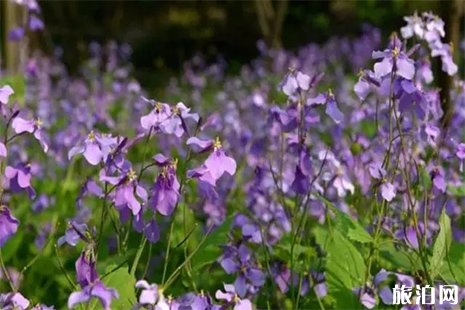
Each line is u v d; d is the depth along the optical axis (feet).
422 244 11.27
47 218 16.90
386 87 10.78
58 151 21.34
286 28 67.31
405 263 11.89
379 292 10.89
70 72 61.57
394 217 13.19
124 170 9.90
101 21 72.33
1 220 9.82
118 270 9.96
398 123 11.07
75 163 21.57
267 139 17.81
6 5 28.91
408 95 10.73
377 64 10.54
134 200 9.27
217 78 41.65
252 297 12.43
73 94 34.24
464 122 15.67
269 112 11.89
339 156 13.82
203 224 15.39
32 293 14.69
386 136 13.37
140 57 68.28
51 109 27.66
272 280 11.89
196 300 9.00
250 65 65.46
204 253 12.23
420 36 12.48
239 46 68.85
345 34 64.03
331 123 21.56
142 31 71.51
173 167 9.41
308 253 12.58
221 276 13.47
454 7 17.35
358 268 11.62
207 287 13.19
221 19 70.90
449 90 16.31
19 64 26.32
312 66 41.93
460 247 12.01
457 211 13.91
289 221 13.62
